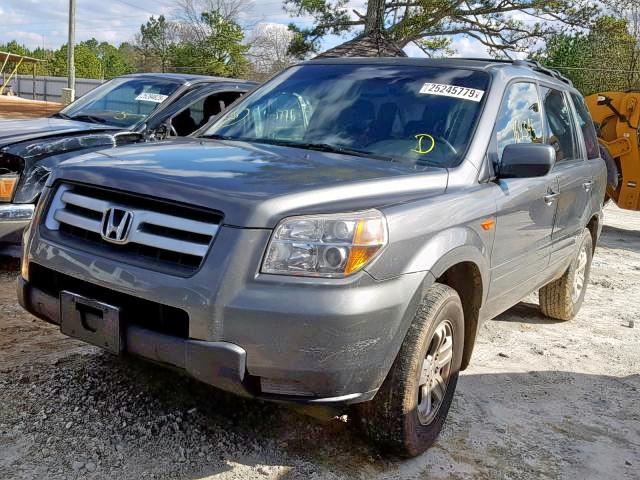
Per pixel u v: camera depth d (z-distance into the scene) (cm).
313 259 284
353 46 2025
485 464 358
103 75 9894
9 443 321
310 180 314
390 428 329
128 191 306
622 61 3388
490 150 402
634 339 602
